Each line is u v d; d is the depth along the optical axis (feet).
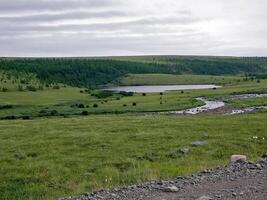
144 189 52.29
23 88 643.86
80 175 78.02
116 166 86.58
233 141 112.88
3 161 94.48
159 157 94.68
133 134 128.67
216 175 58.85
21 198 62.49
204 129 138.72
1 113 358.43
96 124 161.58
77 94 582.35
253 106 336.08
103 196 50.29
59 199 51.83
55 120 192.34
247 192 47.42
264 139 116.06
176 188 50.67
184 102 400.47
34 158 97.45
